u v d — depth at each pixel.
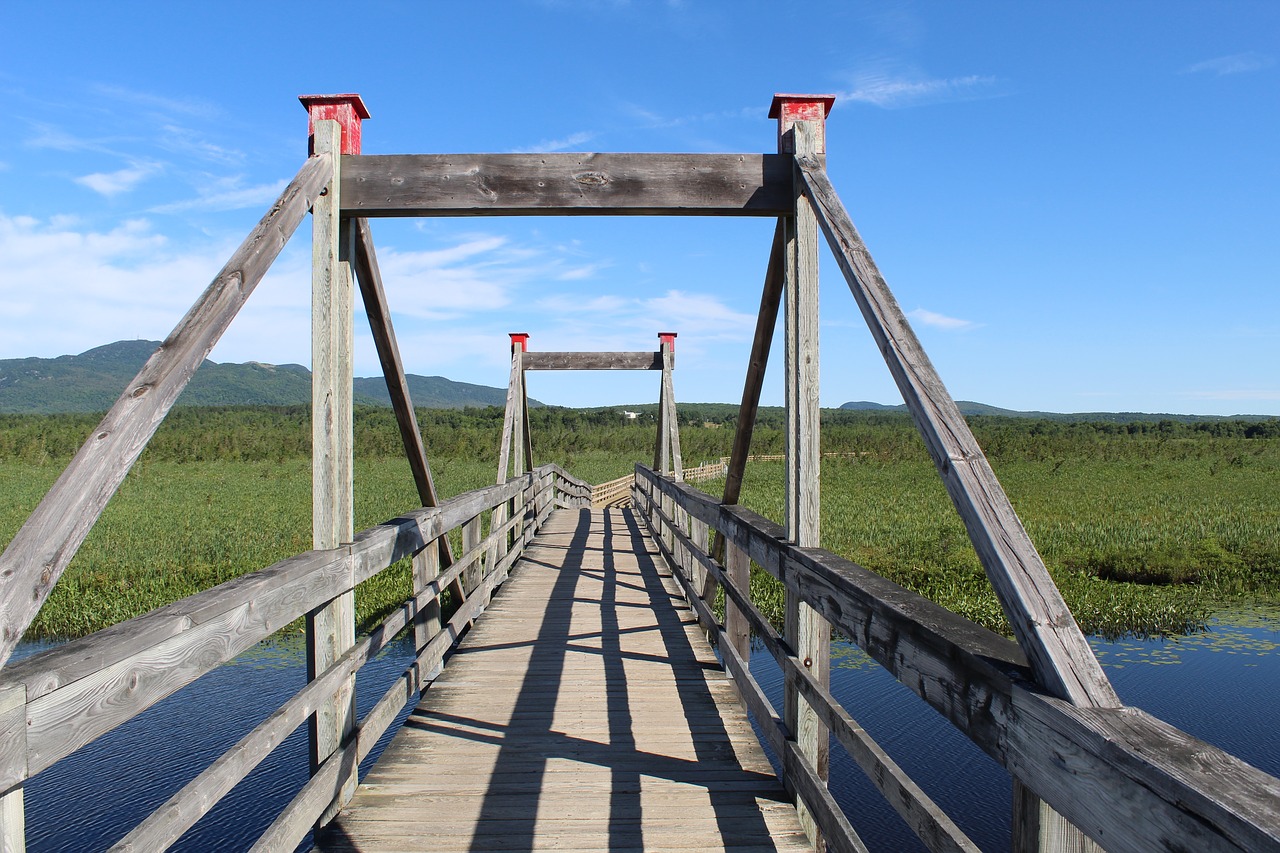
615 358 10.99
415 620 4.07
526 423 10.87
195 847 4.41
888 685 6.84
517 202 2.96
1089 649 1.18
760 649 8.06
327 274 2.82
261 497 20.08
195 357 1.90
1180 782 0.84
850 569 2.18
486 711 3.89
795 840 2.59
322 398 2.78
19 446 32.59
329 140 2.89
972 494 1.45
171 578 10.41
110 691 1.40
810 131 2.95
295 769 5.42
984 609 8.91
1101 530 14.11
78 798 4.98
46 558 1.38
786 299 2.92
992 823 4.51
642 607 6.38
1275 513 16.61
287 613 2.20
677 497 6.18
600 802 2.87
